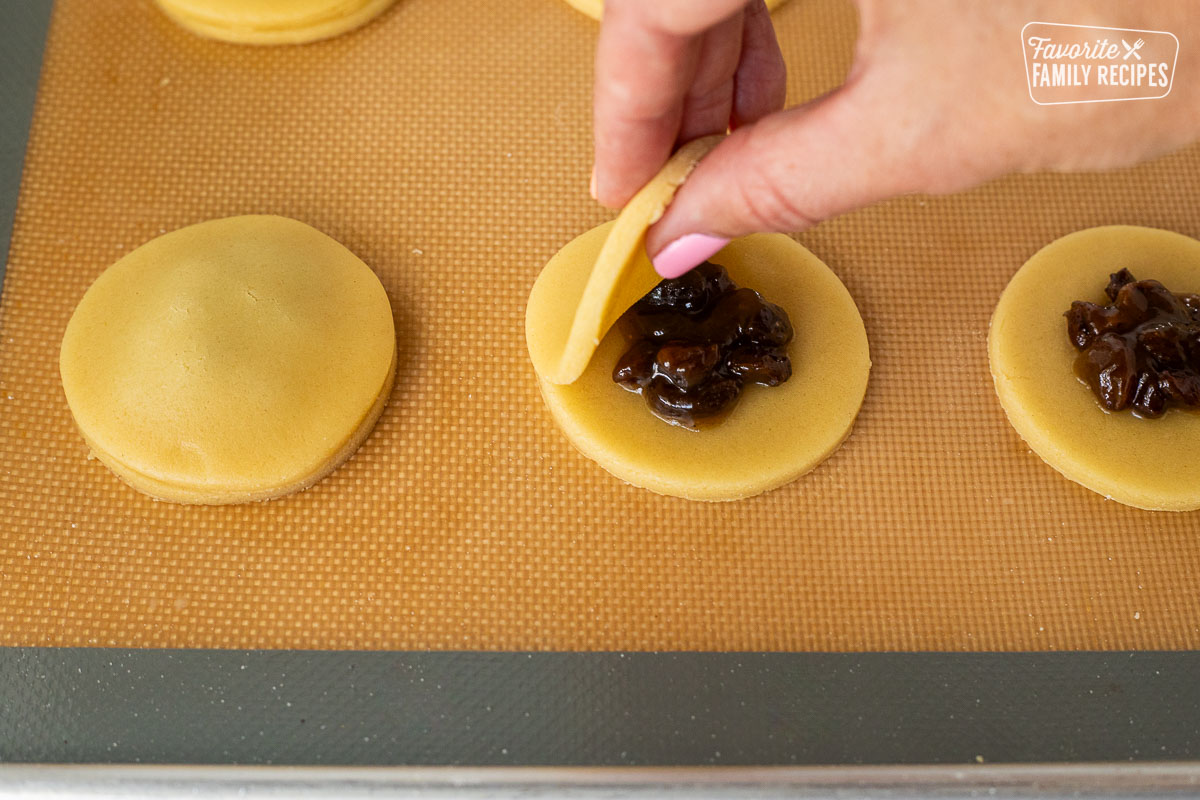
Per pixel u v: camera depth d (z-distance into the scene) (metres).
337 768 0.33
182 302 0.36
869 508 0.36
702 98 0.32
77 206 0.38
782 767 0.33
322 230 0.39
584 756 0.34
